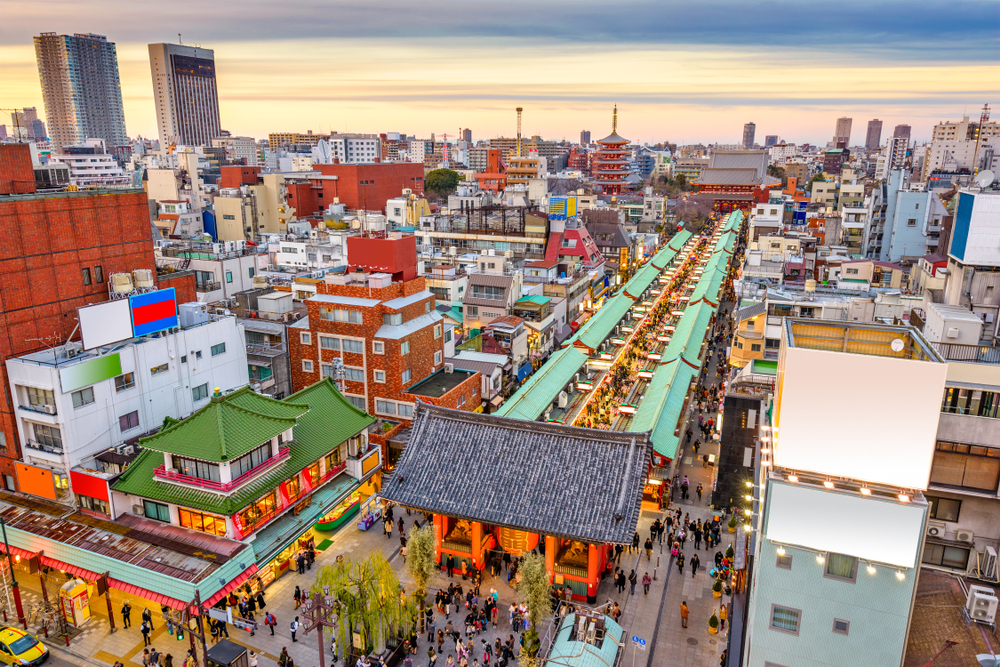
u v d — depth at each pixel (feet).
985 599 88.63
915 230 341.82
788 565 88.12
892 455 83.56
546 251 363.56
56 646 117.91
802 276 286.87
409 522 158.81
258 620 124.47
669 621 125.08
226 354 167.63
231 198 421.59
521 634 116.88
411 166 563.48
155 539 125.80
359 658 111.14
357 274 193.47
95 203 153.79
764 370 195.31
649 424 172.35
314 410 156.66
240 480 124.36
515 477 131.75
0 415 139.33
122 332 142.82
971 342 122.83
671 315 338.95
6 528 130.93
